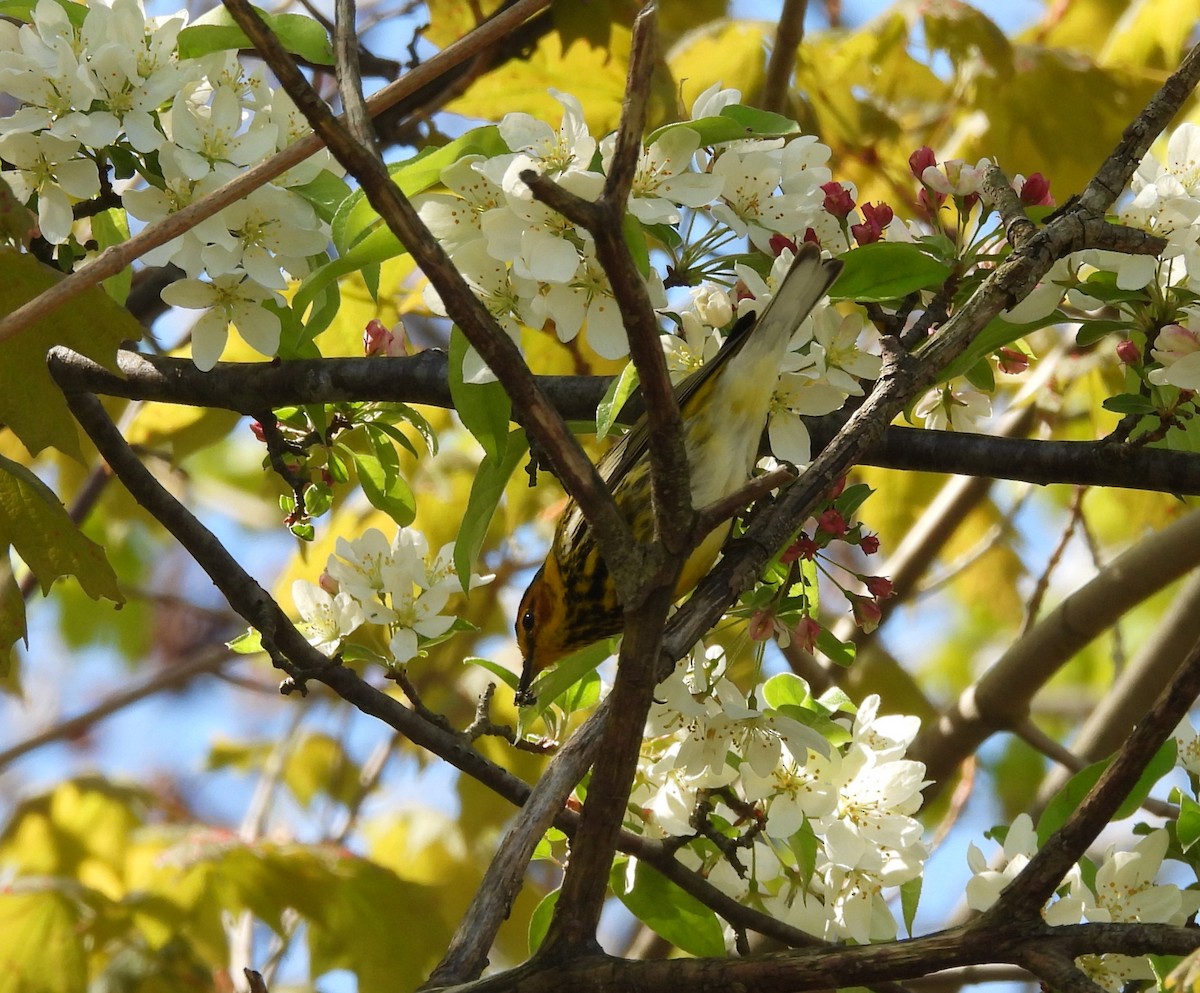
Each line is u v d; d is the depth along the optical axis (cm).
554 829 465
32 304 348
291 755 944
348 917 636
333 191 478
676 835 462
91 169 453
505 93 742
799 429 440
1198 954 281
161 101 446
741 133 404
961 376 467
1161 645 677
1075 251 376
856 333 432
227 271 448
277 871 644
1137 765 293
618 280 258
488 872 321
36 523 463
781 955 291
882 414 366
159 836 804
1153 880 426
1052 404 755
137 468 504
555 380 491
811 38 792
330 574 498
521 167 381
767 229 450
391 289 644
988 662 1112
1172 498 816
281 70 254
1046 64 740
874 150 759
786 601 430
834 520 417
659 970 292
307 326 466
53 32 450
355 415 514
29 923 621
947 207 466
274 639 478
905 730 473
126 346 554
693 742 430
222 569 485
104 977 648
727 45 750
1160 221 410
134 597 977
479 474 420
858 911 456
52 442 430
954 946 289
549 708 496
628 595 279
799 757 421
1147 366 417
